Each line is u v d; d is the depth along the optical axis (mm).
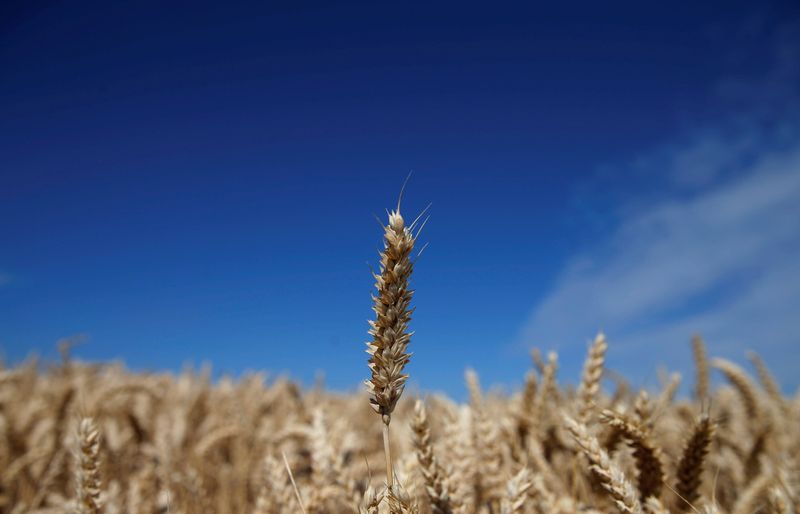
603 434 2732
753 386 4902
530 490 2721
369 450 5355
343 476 2961
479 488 3062
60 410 5789
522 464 3080
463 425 3219
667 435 3838
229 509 4734
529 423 3568
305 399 8523
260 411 7844
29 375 9523
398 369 1612
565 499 2586
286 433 4359
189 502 4352
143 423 6543
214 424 6742
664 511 2035
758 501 2930
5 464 5070
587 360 3078
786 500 2469
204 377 10477
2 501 4555
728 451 4426
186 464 5047
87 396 5863
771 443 4188
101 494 2514
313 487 2953
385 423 1638
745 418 5055
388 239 1636
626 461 2980
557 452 3672
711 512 2145
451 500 2297
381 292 1624
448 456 2998
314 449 3125
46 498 4762
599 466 2158
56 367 10328
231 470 5309
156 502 4109
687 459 2381
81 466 2484
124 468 5367
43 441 5453
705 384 4969
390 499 1632
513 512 2137
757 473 3922
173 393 9734
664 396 4531
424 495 2617
